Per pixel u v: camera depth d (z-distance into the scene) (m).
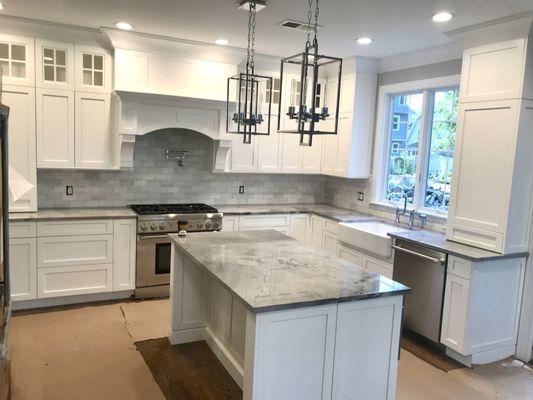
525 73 3.35
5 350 2.49
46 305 4.43
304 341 2.33
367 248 4.39
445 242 3.84
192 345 3.76
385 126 5.21
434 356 3.73
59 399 2.94
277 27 3.89
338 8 3.30
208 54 4.77
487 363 3.64
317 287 2.47
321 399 2.43
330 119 5.46
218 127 4.95
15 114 4.20
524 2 3.03
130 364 3.42
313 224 5.52
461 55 4.19
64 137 4.43
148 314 4.35
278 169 5.50
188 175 5.39
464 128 3.79
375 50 4.62
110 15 3.77
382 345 2.57
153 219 4.64
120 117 4.48
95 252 4.48
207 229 4.93
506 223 3.47
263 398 2.27
